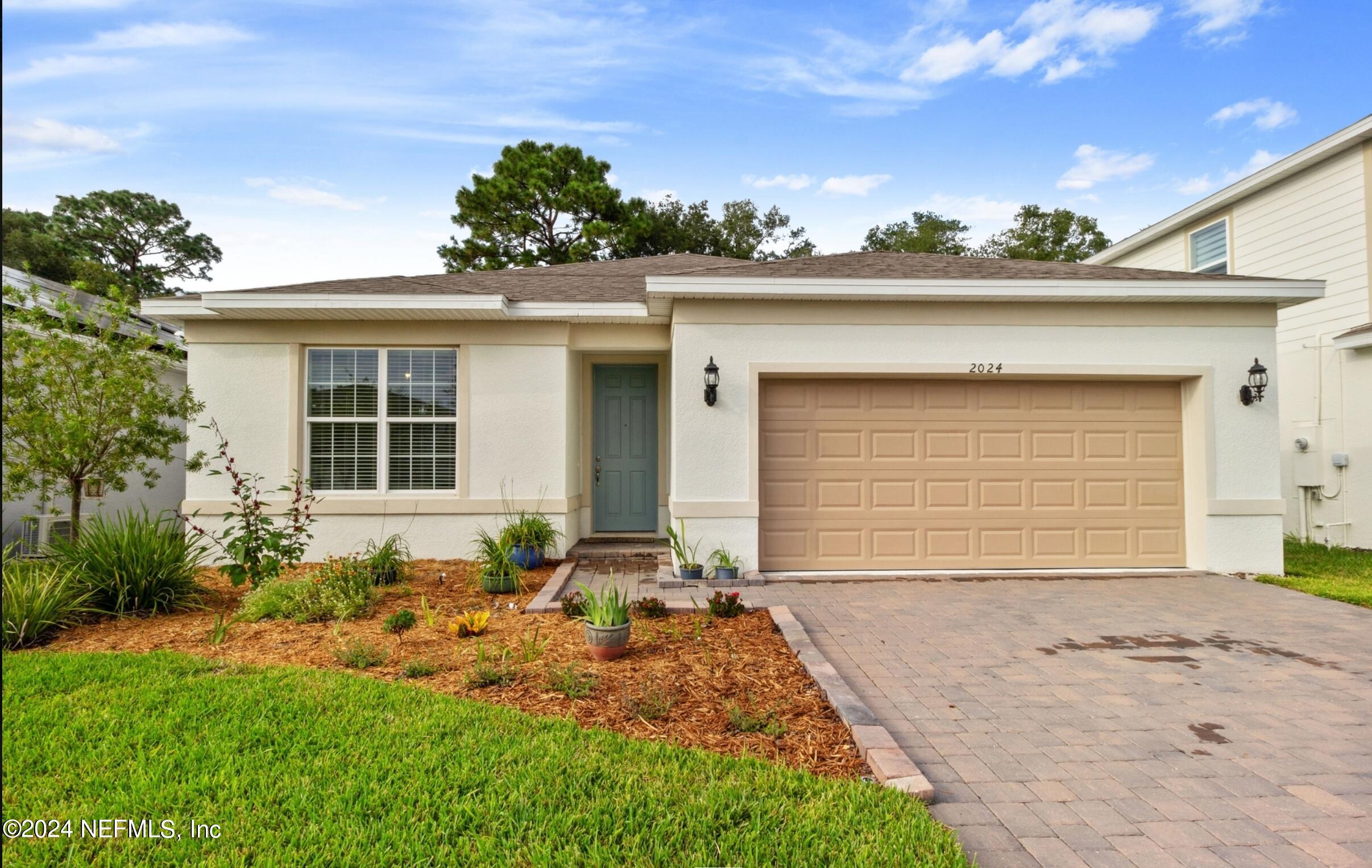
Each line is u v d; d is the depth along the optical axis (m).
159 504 11.41
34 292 8.05
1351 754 3.62
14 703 3.91
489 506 9.19
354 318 9.05
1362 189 10.78
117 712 3.78
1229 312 8.41
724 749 3.50
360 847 2.59
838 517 8.36
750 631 5.55
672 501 8.12
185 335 9.02
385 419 9.24
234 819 2.77
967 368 8.27
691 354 8.16
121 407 7.73
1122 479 8.55
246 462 9.03
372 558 7.49
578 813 2.81
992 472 8.45
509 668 4.55
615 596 4.99
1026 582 7.85
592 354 10.34
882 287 7.95
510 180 26.52
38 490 8.82
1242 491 8.34
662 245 32.22
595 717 3.86
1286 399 12.09
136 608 6.04
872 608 6.68
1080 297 8.03
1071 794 3.18
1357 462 10.83
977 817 2.97
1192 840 2.81
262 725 3.61
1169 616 6.40
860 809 2.89
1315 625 6.10
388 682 4.38
